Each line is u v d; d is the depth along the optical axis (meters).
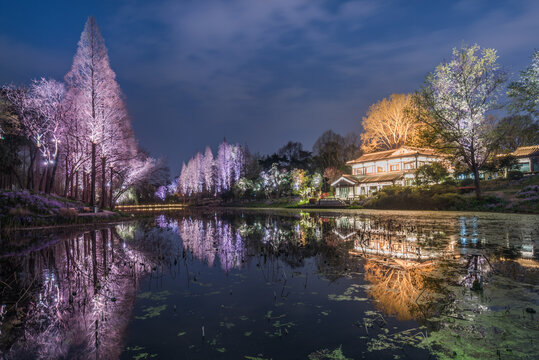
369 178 51.06
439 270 6.03
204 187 102.12
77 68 25.50
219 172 97.44
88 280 6.23
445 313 3.94
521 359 2.79
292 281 5.77
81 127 26.11
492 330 3.42
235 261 7.88
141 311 4.43
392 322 3.76
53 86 25.58
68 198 26.73
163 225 20.02
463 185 35.09
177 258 8.45
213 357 3.03
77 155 29.16
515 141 48.66
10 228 15.39
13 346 3.42
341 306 4.36
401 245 9.04
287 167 75.88
